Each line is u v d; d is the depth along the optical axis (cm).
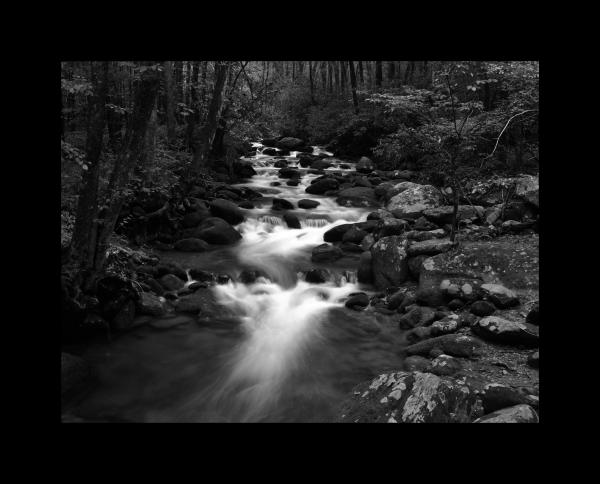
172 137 1214
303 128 2359
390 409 378
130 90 755
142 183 884
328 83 3005
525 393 387
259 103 1363
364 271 754
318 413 432
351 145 1891
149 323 610
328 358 541
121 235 809
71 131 1056
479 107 757
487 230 743
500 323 502
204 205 1032
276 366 526
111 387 479
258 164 1728
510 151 984
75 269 546
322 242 941
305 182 1461
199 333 597
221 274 754
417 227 830
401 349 554
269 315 656
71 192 702
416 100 859
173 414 434
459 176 874
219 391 477
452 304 592
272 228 1026
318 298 707
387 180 1373
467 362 473
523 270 608
